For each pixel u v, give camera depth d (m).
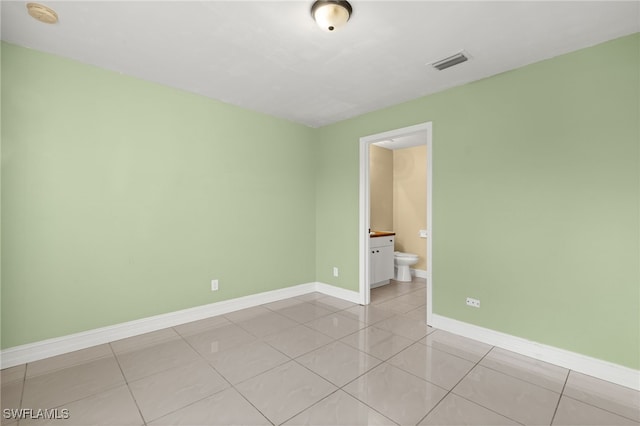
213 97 3.21
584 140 2.19
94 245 2.53
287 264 4.00
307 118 3.90
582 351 2.19
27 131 2.23
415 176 5.46
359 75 2.67
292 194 4.04
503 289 2.58
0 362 2.14
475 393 1.92
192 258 3.12
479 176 2.72
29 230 2.24
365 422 1.66
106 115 2.58
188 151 3.07
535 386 2.00
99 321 2.56
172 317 2.98
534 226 2.41
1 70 2.14
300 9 1.79
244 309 3.53
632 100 2.01
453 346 2.59
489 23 1.91
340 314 3.38
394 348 2.55
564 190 2.27
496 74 2.62
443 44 2.16
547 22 1.89
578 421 1.67
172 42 2.16
